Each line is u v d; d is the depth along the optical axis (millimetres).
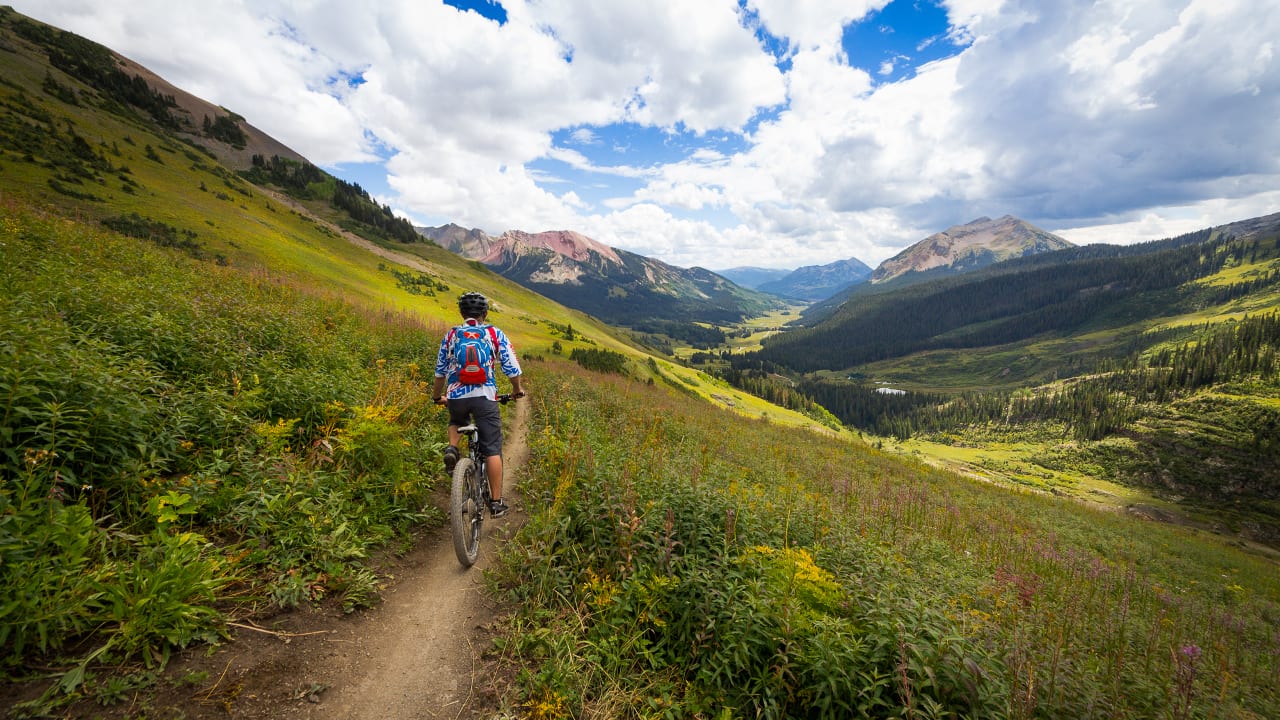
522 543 4988
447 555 5176
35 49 179250
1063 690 4062
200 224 89375
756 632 3828
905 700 3393
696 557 4645
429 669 3396
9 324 4160
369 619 3822
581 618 3998
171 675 2773
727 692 3631
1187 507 154875
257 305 10281
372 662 3361
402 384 8781
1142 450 190375
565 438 8602
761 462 16734
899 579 5906
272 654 3172
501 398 5684
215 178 146625
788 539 6488
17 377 3436
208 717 2590
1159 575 17344
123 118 157875
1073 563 12930
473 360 5184
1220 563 24844
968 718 3393
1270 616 14336
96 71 190375
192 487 3955
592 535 5027
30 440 3467
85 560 2945
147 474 3844
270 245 96375
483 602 4305
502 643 3719
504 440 10500
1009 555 12711
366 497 5250
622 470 6500
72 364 3961
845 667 3594
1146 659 6062
